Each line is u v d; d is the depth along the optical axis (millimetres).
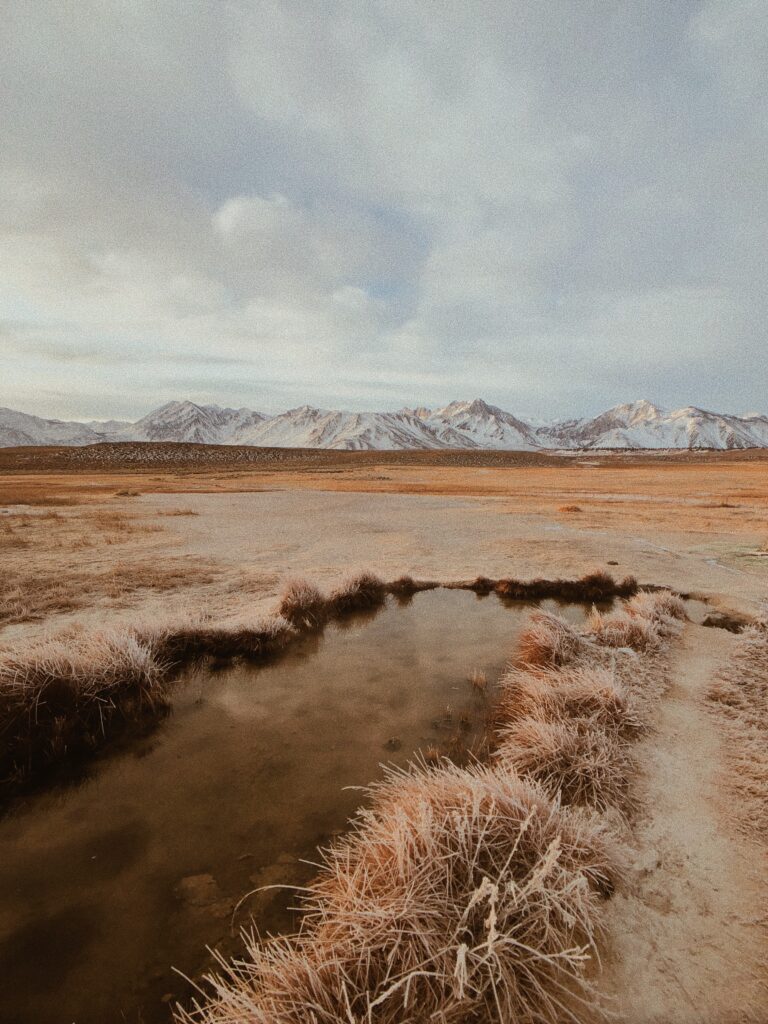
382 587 9281
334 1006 1959
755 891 2623
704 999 2062
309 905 2580
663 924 2408
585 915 2193
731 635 6969
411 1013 1919
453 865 2410
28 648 5238
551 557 12461
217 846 3047
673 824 3123
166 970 2285
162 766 3900
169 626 6309
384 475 69562
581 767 3527
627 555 12664
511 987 1977
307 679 5535
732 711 4637
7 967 2307
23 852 3018
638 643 6371
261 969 2014
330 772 3803
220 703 4961
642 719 4445
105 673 4812
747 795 3375
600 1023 1962
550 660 5645
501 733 4145
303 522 19719
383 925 2092
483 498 32344
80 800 3504
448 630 7297
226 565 11547
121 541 14789
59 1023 2082
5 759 3863
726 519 20016
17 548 13438
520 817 2695
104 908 2609
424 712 4770
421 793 2811
